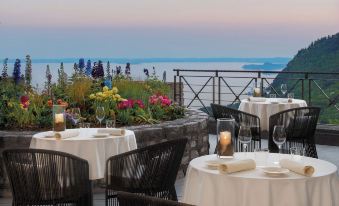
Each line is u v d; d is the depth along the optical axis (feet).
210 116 35.50
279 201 11.49
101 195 20.11
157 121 23.77
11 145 20.17
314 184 11.69
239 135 13.60
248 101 28.12
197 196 12.29
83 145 16.51
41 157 13.71
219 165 11.89
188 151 23.17
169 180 14.64
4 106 23.13
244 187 11.53
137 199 8.71
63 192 13.83
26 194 13.80
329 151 28.14
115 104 23.75
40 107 23.31
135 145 17.92
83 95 24.16
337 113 31.30
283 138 13.71
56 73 26.68
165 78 30.50
